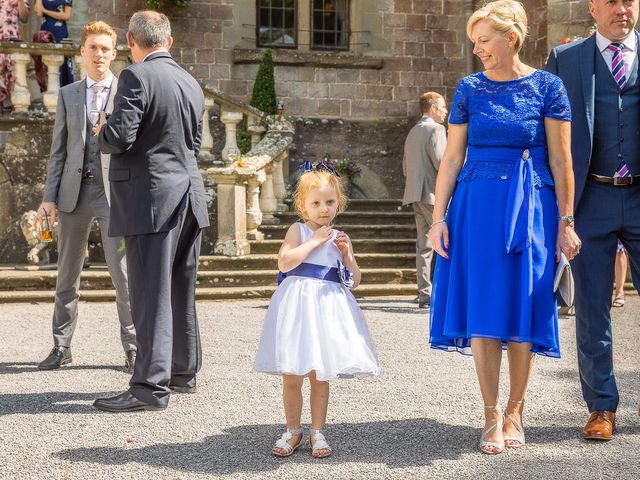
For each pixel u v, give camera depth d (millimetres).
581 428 4316
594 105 4281
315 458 3805
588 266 4277
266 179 11977
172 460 3775
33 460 3773
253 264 10586
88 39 5680
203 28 15398
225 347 6672
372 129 15930
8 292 9484
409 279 10859
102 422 4418
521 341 3814
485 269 3908
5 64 11422
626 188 4266
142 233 4637
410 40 16141
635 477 3508
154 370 4648
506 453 3879
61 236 5746
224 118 12508
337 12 16156
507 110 3979
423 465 3691
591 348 4242
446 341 4129
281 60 15516
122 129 4477
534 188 3951
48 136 11281
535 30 14164
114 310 8789
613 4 4195
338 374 3863
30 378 5496
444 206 4121
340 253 3957
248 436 4164
